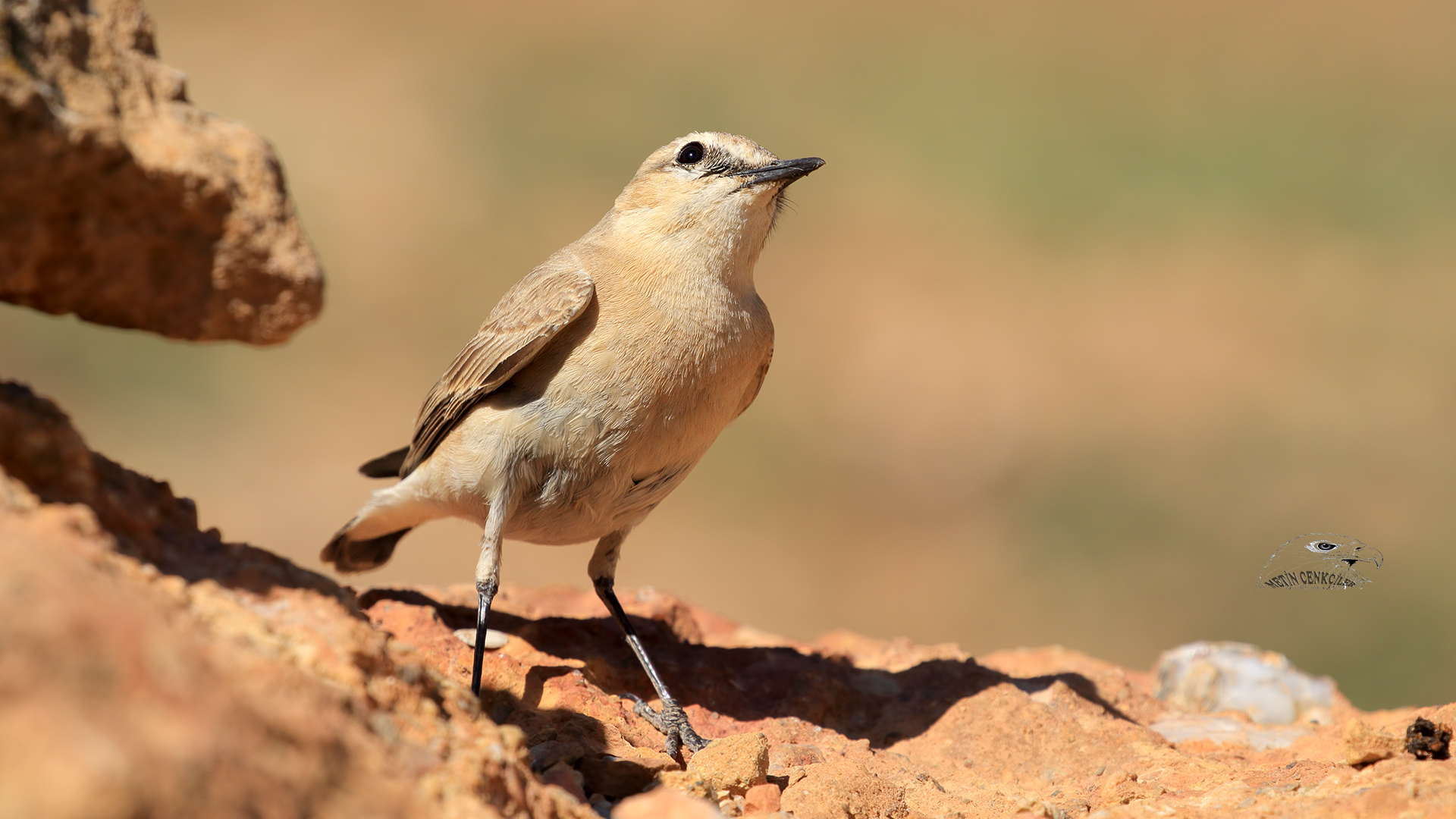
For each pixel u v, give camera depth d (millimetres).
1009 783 6676
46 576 3262
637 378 6672
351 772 3557
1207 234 30344
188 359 24656
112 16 4672
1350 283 28406
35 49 4340
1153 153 33531
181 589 4160
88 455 4543
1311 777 5992
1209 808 5676
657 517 21875
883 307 27656
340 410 24062
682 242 6992
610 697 6762
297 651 4180
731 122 34969
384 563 8430
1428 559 20562
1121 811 5617
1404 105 35000
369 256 28719
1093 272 28906
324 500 21250
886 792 5844
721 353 6891
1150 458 23578
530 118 34125
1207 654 8844
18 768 2840
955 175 32938
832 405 25219
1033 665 9352
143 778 2914
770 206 7297
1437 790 5055
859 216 31094
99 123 4406
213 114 4965
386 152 32156
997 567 21391
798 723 7078
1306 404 24641
